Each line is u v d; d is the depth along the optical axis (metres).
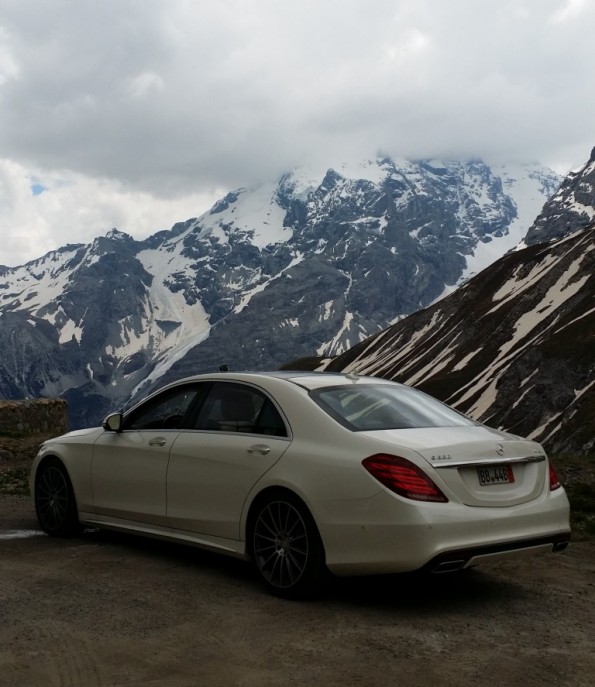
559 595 7.47
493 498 7.00
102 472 9.20
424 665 5.47
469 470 6.97
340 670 5.35
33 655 5.56
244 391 8.23
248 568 8.22
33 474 10.16
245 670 5.34
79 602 6.88
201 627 6.24
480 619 6.61
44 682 5.08
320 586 7.04
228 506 7.77
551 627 6.41
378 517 6.69
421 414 7.86
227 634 6.08
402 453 6.82
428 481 6.70
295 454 7.33
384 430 7.32
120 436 9.16
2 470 16.50
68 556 8.69
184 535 8.26
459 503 6.77
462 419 8.06
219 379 8.57
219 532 7.88
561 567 8.69
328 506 6.94
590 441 109.06
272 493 7.38
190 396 8.73
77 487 9.52
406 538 6.56
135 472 8.79
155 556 8.70
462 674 5.32
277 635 6.07
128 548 9.14
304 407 7.62
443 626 6.38
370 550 6.73
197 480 8.09
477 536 6.75
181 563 8.39
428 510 6.59
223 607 6.81
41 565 8.25
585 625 6.50
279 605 6.92
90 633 6.05
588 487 13.86
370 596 7.27
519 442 7.54
